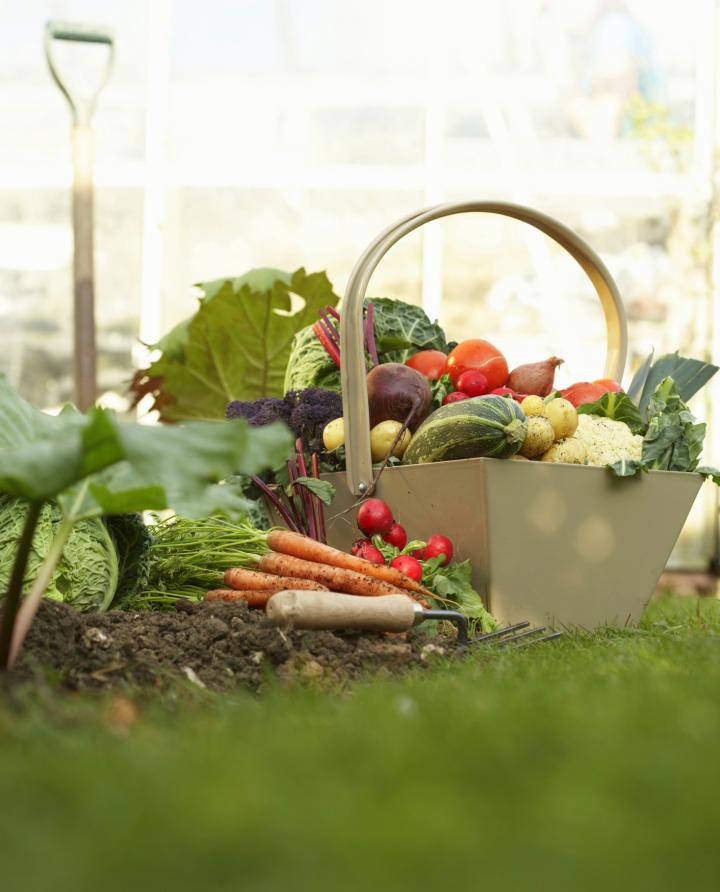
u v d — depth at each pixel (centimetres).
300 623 236
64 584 272
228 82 674
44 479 167
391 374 321
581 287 666
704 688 159
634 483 304
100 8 668
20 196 678
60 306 683
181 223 676
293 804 94
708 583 605
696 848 81
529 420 297
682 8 663
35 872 78
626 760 107
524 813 91
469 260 666
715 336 654
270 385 520
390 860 79
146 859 80
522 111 671
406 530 303
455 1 669
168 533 329
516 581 288
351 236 677
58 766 111
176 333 505
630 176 667
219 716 171
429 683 195
